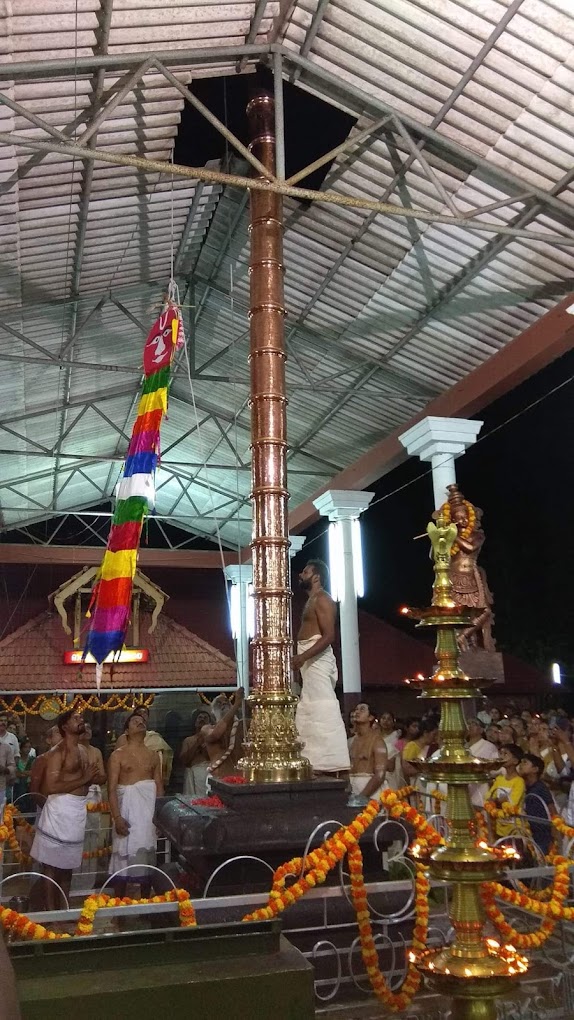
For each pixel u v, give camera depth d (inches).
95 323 504.1
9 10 264.1
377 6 293.0
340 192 385.1
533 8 277.9
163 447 756.0
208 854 214.5
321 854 168.6
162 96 321.1
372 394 523.8
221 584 857.5
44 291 438.9
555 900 169.8
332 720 272.8
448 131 331.9
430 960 129.3
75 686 711.7
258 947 117.0
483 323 435.8
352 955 191.8
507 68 301.0
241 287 494.0
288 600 271.0
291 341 525.3
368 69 317.1
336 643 728.3
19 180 337.4
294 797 235.1
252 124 324.2
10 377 519.5
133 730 283.1
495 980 122.2
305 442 647.8
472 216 320.2
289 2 293.6
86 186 355.6
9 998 47.3
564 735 337.1
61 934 173.8
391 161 359.3
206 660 767.1
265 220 300.7
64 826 253.6
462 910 128.6
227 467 648.4
